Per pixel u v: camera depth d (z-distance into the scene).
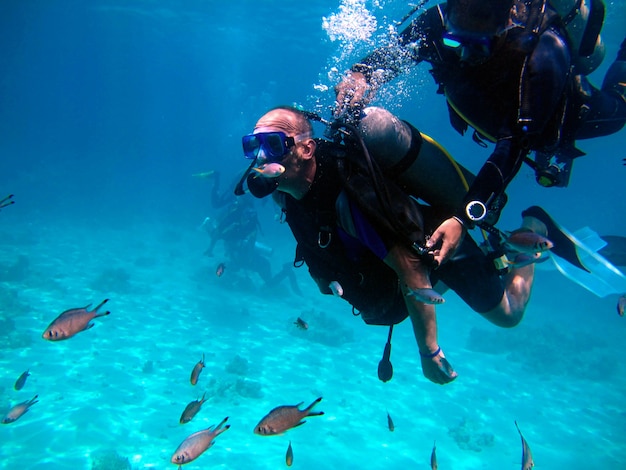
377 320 2.67
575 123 2.54
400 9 14.55
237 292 18.23
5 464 5.97
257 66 67.94
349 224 2.12
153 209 40.25
